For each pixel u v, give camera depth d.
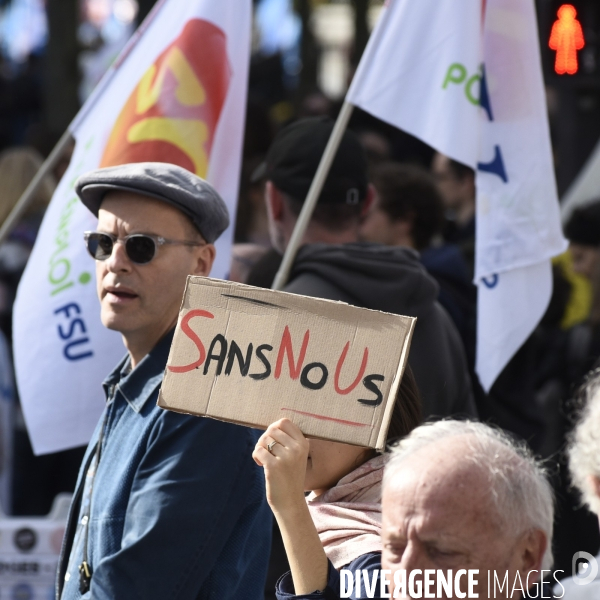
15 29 51.88
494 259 12.04
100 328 12.11
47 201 18.64
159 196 8.73
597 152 22.09
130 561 7.83
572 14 22.23
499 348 12.03
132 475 8.27
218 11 12.52
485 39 12.12
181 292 8.91
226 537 8.12
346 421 7.12
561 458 14.59
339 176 12.13
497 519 6.23
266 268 12.51
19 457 17.77
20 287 12.46
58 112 35.41
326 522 7.66
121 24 49.03
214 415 7.30
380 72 11.95
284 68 44.25
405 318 7.18
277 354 7.29
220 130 12.43
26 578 12.22
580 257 19.48
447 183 20.22
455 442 6.49
